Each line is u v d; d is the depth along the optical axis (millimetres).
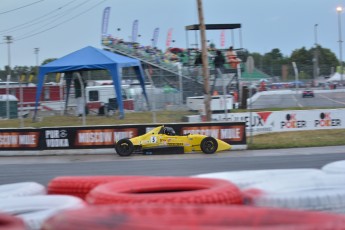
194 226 2096
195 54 35562
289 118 22750
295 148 19000
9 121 26172
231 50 34250
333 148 18453
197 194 3445
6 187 4805
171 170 12570
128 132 18922
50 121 25578
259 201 3760
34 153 19062
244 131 19109
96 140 19000
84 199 4473
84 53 26906
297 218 2391
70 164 15273
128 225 2098
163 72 34812
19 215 3549
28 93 32125
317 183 4055
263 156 15977
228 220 2266
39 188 4805
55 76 33188
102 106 27766
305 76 32062
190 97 28188
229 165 13289
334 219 2424
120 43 42219
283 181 4098
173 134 17875
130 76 34156
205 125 19047
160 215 2264
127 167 13711
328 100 30953
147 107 27844
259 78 34812
